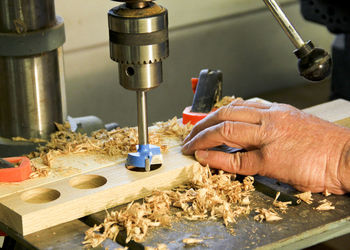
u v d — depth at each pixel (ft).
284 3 10.93
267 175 4.00
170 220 3.59
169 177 3.98
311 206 3.76
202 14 9.49
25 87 4.38
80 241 3.40
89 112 8.86
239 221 3.58
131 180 3.82
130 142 4.38
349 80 9.32
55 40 4.42
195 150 4.19
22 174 3.81
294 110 4.10
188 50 9.61
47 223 3.50
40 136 4.54
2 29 4.26
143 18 3.29
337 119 4.85
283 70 11.34
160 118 9.81
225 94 10.61
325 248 5.98
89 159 4.16
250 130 3.99
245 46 10.41
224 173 4.12
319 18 7.91
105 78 8.80
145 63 3.40
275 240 3.37
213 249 3.28
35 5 4.26
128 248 3.41
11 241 4.13
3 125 4.50
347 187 3.83
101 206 3.70
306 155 3.85
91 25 8.35
